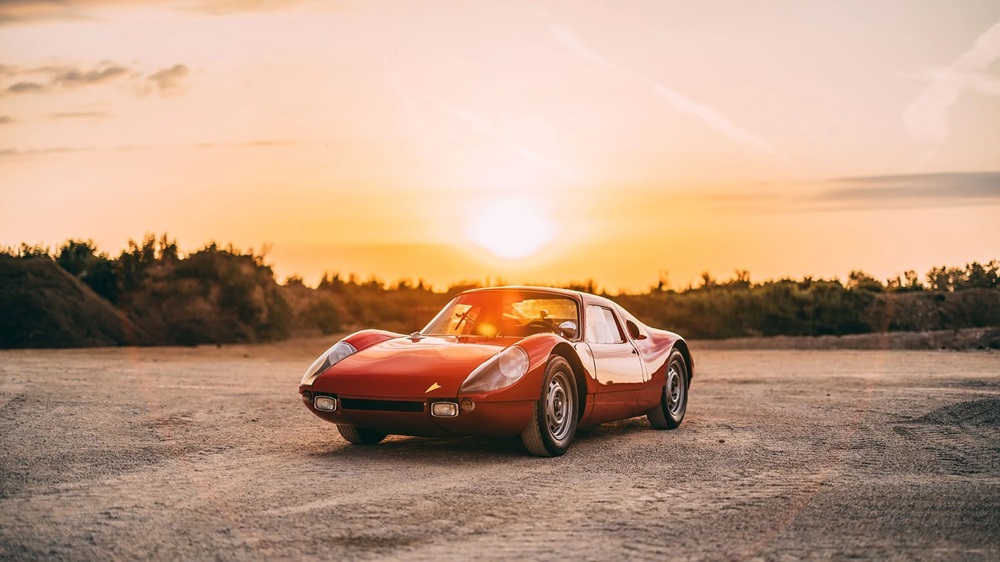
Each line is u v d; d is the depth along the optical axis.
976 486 5.58
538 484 5.61
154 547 4.10
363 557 3.94
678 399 8.69
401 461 6.48
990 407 9.19
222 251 33.62
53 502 5.02
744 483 5.67
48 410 9.22
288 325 34.09
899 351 24.12
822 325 34.19
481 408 6.25
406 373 6.42
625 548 4.10
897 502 5.11
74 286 29.45
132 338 28.89
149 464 6.26
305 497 5.18
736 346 27.59
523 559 3.92
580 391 7.14
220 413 9.23
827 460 6.56
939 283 38.41
